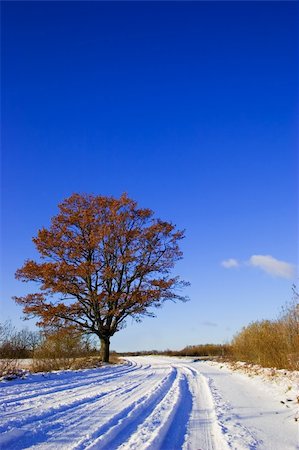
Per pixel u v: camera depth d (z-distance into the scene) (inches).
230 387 608.7
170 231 1272.1
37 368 843.4
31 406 383.9
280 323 807.7
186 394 537.3
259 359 840.3
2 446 255.8
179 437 311.6
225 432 326.3
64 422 322.0
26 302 1206.9
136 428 322.0
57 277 1203.2
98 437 280.7
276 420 378.9
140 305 1234.0
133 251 1238.9
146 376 760.3
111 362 1259.8
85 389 531.8
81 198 1293.1
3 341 877.8
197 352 2106.3
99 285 1258.0
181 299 1280.8
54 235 1238.3
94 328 1251.8
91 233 1252.5
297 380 548.7
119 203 1283.2
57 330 1135.0
